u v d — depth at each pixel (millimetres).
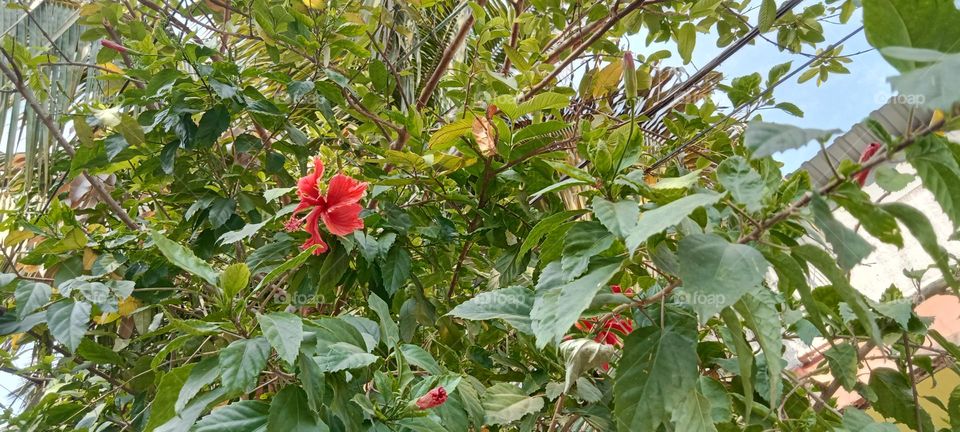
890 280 2713
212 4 2246
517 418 1384
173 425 1021
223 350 960
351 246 1582
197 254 1810
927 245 696
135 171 1902
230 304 1035
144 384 1831
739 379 1524
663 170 2096
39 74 1932
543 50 2469
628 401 919
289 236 1714
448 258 2021
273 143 1979
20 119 2232
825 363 1659
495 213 1813
